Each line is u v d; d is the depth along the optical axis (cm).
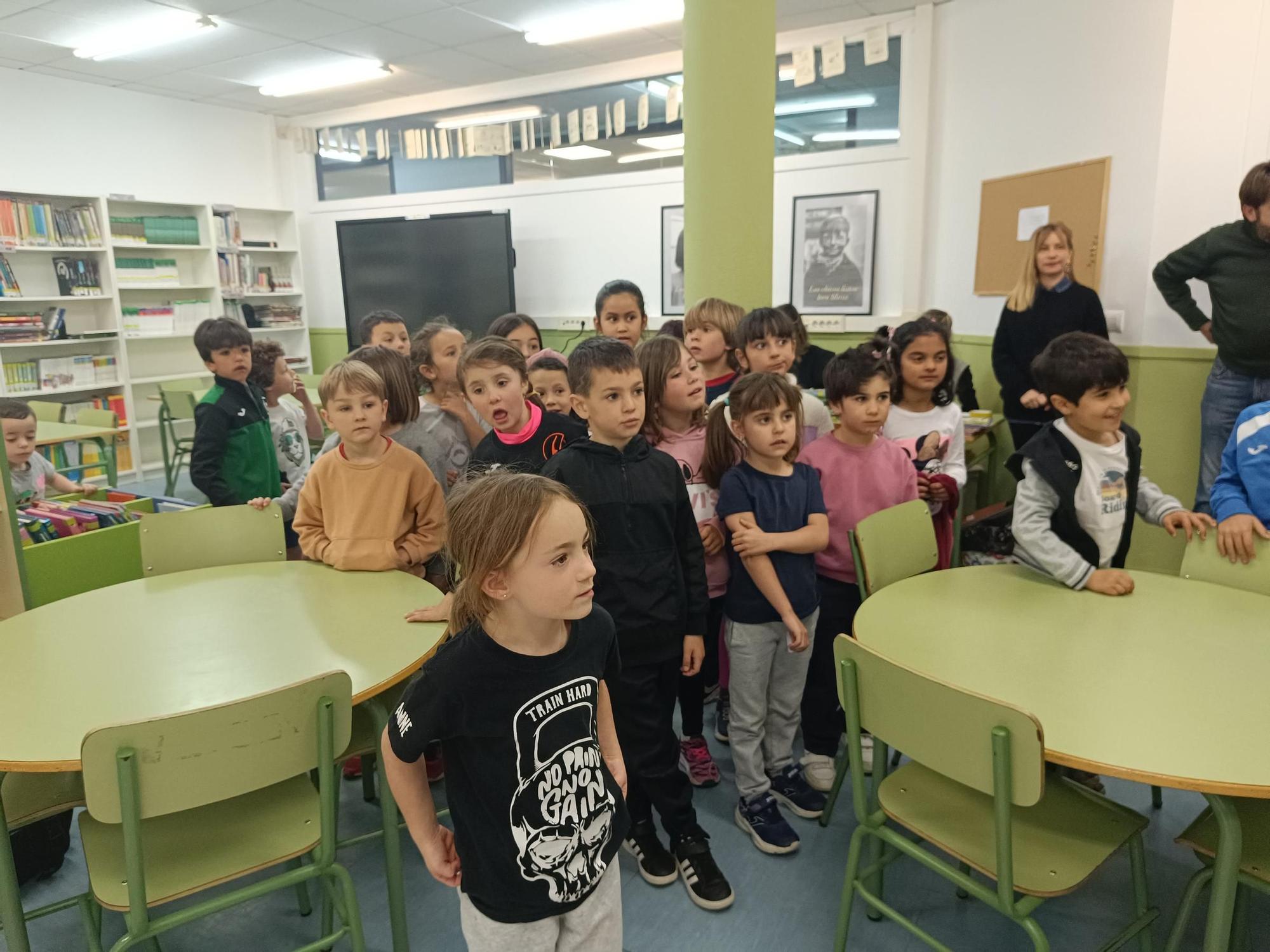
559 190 608
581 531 104
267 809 145
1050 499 185
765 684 196
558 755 111
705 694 258
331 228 714
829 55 475
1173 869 184
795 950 164
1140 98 350
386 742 111
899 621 160
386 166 685
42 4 440
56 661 151
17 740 122
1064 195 386
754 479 193
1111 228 367
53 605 180
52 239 555
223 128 675
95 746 108
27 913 138
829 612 216
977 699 113
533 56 542
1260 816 137
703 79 321
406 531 209
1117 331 369
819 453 218
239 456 285
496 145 617
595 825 115
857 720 138
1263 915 169
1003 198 422
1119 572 176
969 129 441
